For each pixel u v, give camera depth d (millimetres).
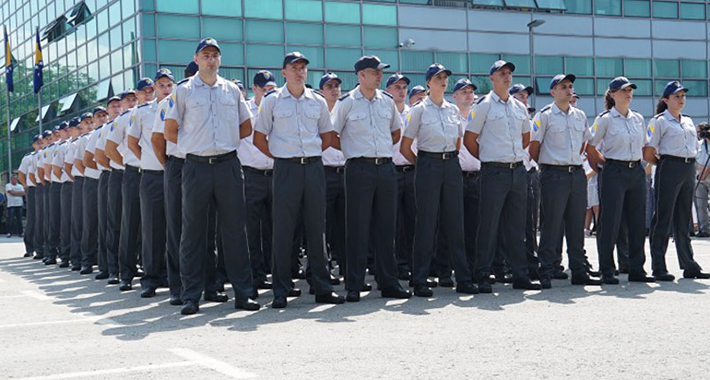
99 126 10578
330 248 10320
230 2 23219
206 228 6953
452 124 7773
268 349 5102
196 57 6992
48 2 30625
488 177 7816
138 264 10523
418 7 25219
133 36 23000
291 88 7254
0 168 36469
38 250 14156
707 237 15117
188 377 4402
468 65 25750
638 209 8320
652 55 27969
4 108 35969
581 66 27062
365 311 6660
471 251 9016
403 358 4766
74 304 7629
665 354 4781
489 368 4484
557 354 4809
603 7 27344
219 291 8141
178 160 7488
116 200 9602
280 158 7133
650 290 7602
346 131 7488
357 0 24531
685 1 28406
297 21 23906
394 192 7527
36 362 4914
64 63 29000
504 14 26094
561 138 8094
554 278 8836
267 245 8953
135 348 5250
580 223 8188
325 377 4344
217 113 6914
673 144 8422
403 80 9328
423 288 7566
